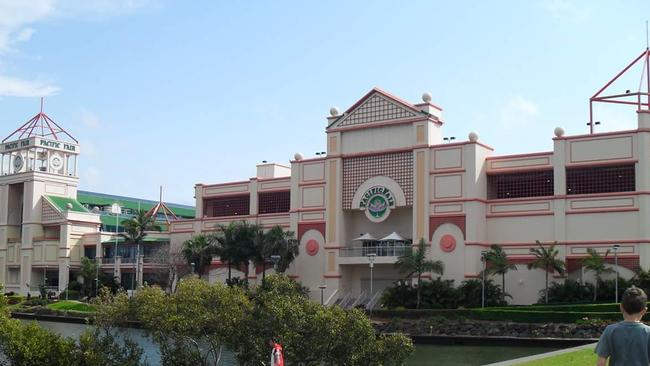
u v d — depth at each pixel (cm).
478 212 7975
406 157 8550
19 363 3281
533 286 7700
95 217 13000
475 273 7862
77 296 11369
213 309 3412
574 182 7731
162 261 10825
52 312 9419
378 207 8675
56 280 12862
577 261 7512
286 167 11038
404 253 8025
